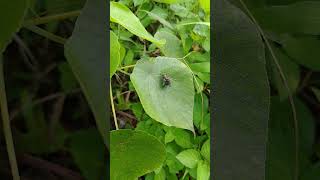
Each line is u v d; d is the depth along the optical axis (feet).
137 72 0.70
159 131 1.37
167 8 1.29
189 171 1.45
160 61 0.73
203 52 1.37
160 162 0.62
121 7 0.61
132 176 0.62
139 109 1.34
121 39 1.18
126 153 0.62
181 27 1.28
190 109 0.72
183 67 0.73
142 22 1.27
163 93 0.71
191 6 1.29
